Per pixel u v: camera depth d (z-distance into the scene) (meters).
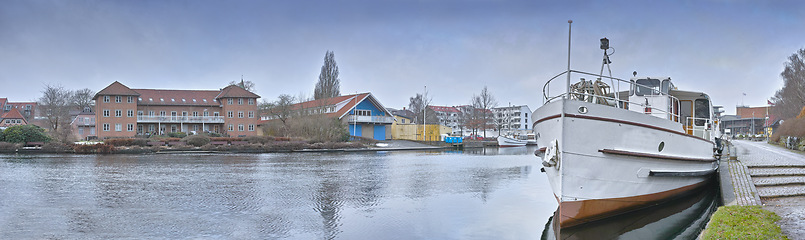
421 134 64.00
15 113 89.56
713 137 15.80
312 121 50.59
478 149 53.81
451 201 14.39
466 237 10.09
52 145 37.94
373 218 11.85
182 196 15.01
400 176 21.36
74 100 93.06
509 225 11.17
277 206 13.38
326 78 69.06
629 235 10.05
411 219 11.78
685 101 16.05
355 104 59.22
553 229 10.75
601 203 10.87
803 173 13.91
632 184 11.23
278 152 42.28
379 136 63.66
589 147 10.46
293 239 9.78
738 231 8.11
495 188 17.31
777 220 8.96
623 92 16.16
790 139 30.98
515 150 51.41
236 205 13.47
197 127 65.12
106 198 14.51
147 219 11.50
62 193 15.45
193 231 10.33
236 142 44.19
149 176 20.67
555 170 10.80
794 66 55.59
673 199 12.62
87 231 10.26
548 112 10.75
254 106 65.12
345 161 31.14
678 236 9.92
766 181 13.08
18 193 15.38
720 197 12.84
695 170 13.30
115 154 36.66
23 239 9.54
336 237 9.97
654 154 11.39
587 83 12.27
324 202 14.08
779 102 70.94
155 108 62.88
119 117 58.97
